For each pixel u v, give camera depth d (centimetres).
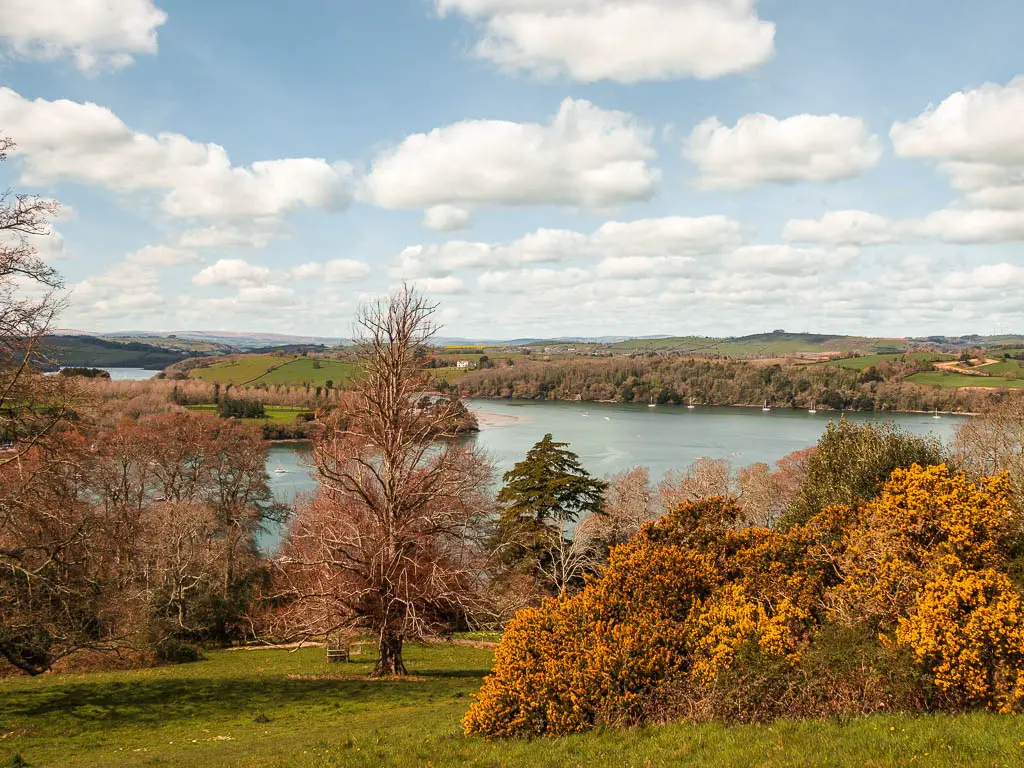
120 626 2975
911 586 1383
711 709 1237
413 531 2459
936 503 1490
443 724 1499
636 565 1644
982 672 1105
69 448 1862
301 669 2734
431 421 2534
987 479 1578
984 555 1411
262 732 1619
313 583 2881
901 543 1509
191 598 3778
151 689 2150
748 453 9706
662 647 1384
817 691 1191
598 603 1559
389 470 2338
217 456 4984
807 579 1598
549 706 1288
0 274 1630
